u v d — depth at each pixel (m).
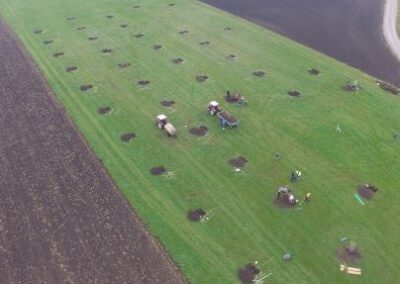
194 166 35.41
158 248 28.62
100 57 51.91
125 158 36.47
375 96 43.97
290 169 34.91
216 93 44.62
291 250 28.28
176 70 48.84
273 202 31.88
